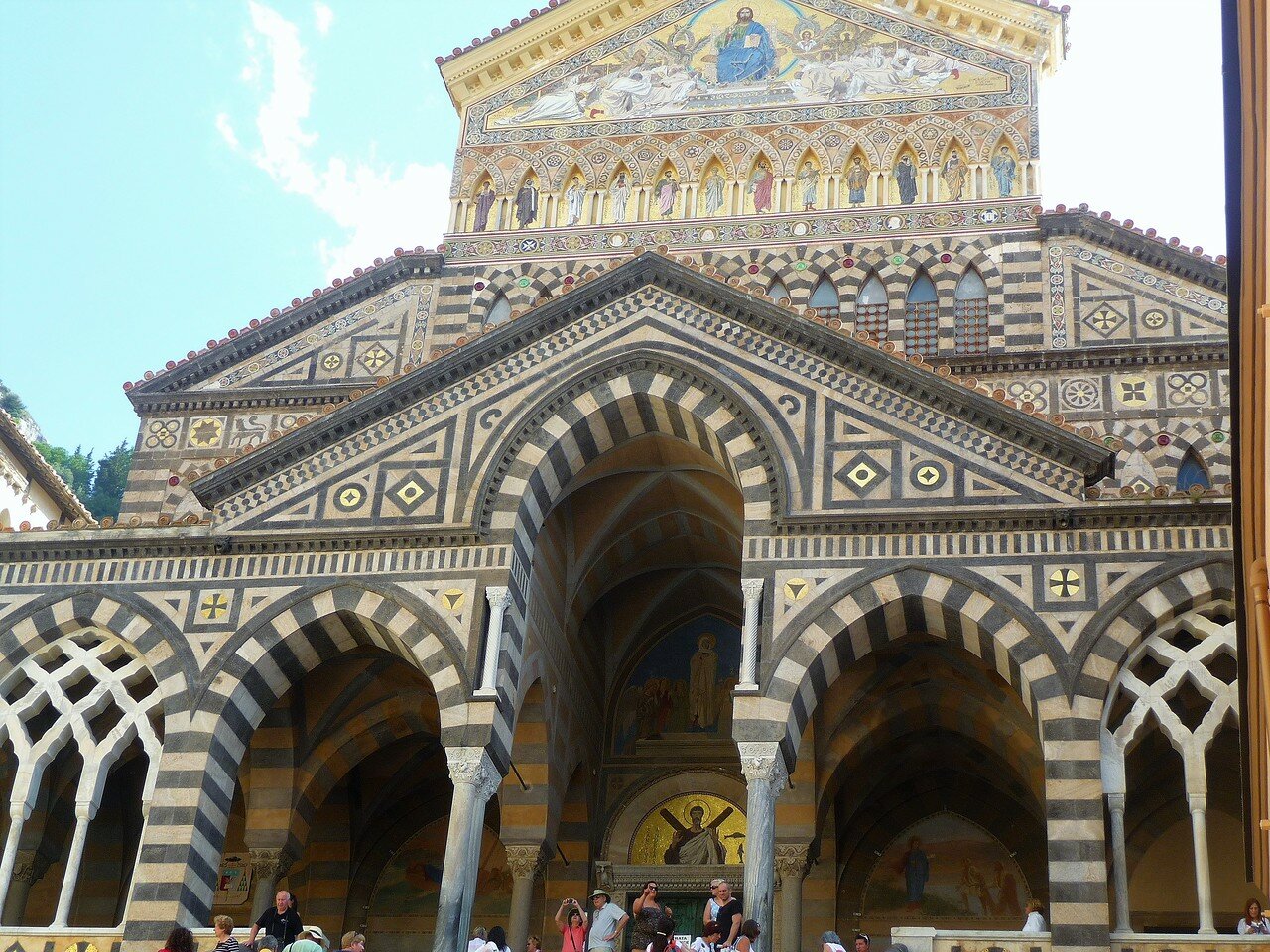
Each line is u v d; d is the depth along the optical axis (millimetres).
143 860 28859
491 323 41625
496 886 38531
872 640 29922
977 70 42719
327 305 42219
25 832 34688
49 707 33844
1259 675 22141
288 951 23281
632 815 38688
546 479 32594
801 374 31953
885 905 36906
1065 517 29188
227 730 30297
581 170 43781
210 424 41125
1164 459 36156
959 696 34906
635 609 40219
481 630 30359
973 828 37531
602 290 33562
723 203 42469
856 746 35125
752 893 27047
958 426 30719
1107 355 37562
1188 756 27031
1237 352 20125
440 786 39656
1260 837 25672
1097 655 27969
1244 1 15617
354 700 35500
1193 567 28391
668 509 36938
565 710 36156
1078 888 26156
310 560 31609
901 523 29875
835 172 42094
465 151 44656
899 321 39469
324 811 38688
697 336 32812
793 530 30250
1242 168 17594
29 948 28516
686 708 39656
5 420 47281
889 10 44094
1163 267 38656
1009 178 41156
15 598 31859
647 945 22438
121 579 31875
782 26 44656
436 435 32719
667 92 44375
